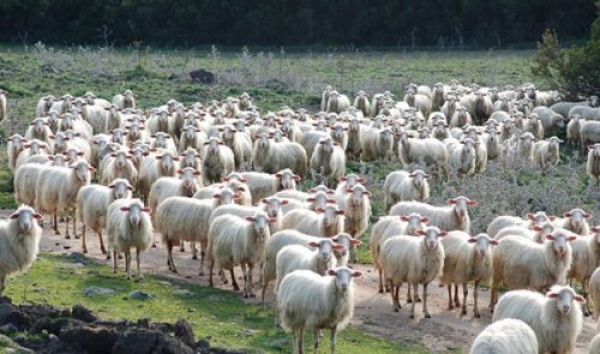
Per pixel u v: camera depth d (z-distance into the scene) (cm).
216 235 2559
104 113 4469
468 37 9412
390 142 4250
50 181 3073
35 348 1845
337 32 9469
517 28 9350
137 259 2622
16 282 2458
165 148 3809
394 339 2291
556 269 2408
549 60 5719
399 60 8106
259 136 3694
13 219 2333
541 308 2014
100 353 1836
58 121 4138
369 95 6178
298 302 2028
